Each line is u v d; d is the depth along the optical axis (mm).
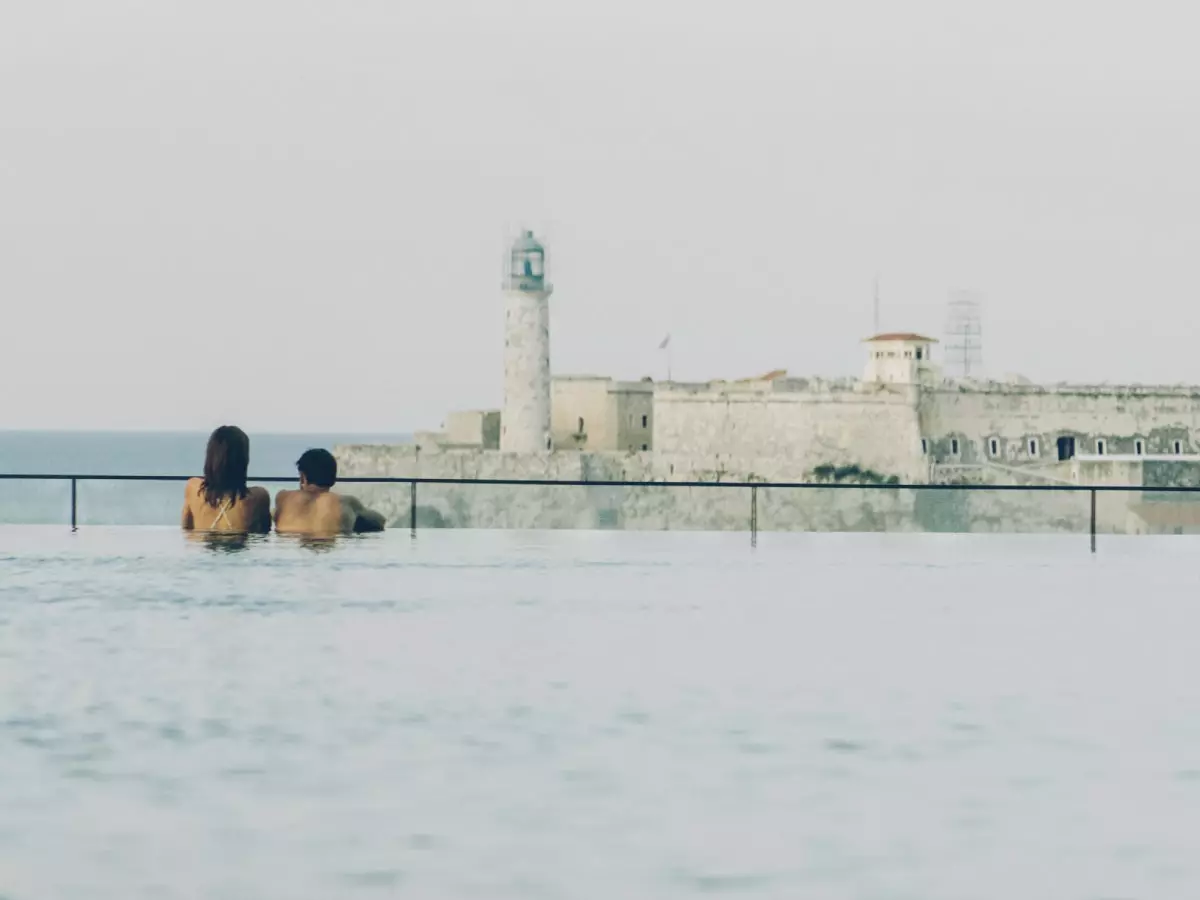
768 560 24594
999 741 11719
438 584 20297
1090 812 9961
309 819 9711
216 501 25328
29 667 14172
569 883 8641
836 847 9281
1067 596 20016
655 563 23734
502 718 12328
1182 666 14734
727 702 13000
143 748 11312
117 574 20625
